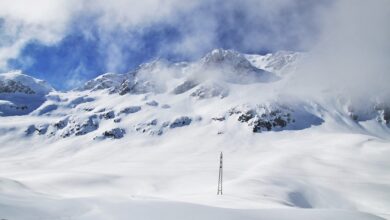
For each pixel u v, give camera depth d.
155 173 136.88
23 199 24.80
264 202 60.97
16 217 19.89
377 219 25.38
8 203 22.23
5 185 48.66
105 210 22.30
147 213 21.84
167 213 22.05
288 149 198.38
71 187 99.50
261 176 107.94
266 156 182.00
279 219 23.11
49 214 21.19
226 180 116.38
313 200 91.06
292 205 71.31
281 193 86.44
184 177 125.50
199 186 109.06
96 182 107.31
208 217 21.75
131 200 25.42
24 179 107.19
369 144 186.50
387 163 153.88
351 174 129.75
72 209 22.58
